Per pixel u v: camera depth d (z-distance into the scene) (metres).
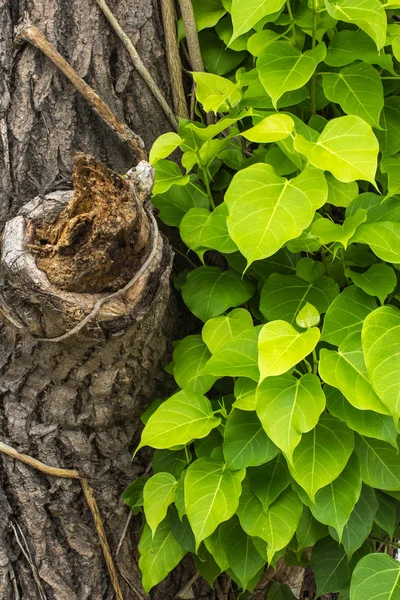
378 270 1.82
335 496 1.78
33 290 1.73
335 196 1.83
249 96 1.84
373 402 1.72
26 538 1.86
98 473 1.87
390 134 1.87
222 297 1.85
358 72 1.83
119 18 1.85
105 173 1.73
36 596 1.86
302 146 1.74
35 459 1.84
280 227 1.71
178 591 1.94
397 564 1.78
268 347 1.72
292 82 1.78
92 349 1.78
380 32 1.78
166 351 1.88
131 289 1.76
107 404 1.85
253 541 1.82
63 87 1.82
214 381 1.84
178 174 1.86
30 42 1.80
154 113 1.88
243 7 1.78
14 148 1.82
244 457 1.78
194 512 1.76
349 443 1.77
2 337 1.82
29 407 1.84
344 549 1.88
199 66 1.88
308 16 1.85
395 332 1.73
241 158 1.89
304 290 1.84
